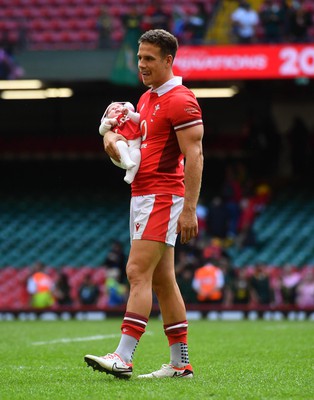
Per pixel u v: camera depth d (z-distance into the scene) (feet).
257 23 208.13
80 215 241.14
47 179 260.62
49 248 227.40
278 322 153.28
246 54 199.11
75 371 63.52
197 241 194.70
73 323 151.84
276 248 215.31
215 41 200.85
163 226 55.62
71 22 241.96
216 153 253.44
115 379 55.21
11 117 265.54
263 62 198.49
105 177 259.60
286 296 181.57
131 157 56.13
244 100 257.75
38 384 54.39
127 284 184.75
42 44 213.05
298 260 211.20
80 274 207.41
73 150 260.83
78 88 239.09
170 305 57.36
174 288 57.41
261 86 242.58
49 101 263.70
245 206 217.77
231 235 214.28
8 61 206.80
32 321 163.43
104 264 209.56
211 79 200.13
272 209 230.27
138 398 46.55
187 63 200.64
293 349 86.38
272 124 244.22
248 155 250.57
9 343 96.68
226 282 179.42
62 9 244.83
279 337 106.01
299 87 246.88
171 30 202.90
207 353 82.38
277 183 241.96
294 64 197.67
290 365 68.69
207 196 247.50
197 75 200.03
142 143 56.85
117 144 56.24
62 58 205.87
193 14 213.87
